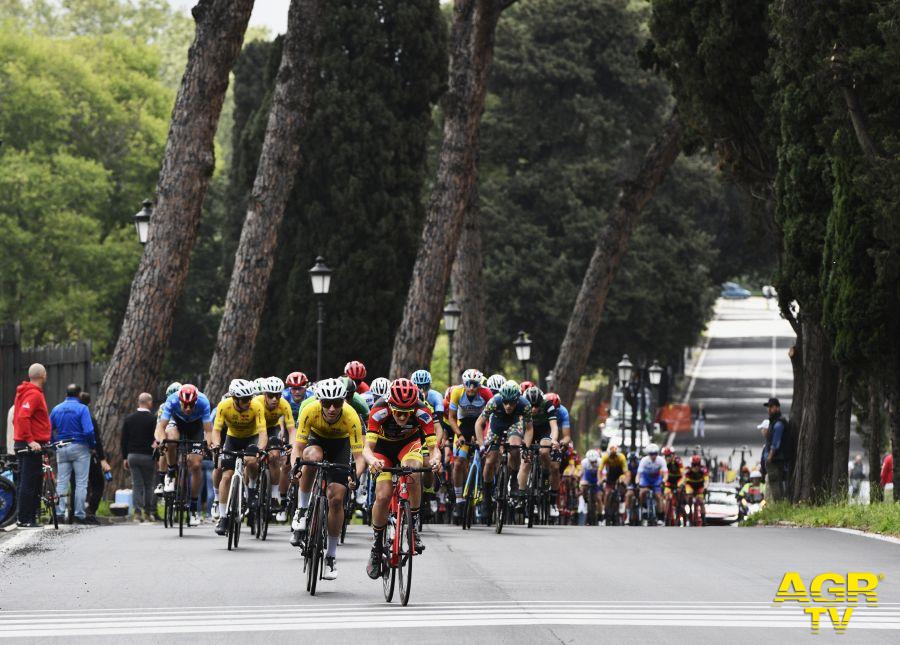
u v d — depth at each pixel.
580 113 192.75
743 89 79.50
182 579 41.19
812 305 74.25
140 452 70.75
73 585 39.53
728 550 50.94
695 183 194.38
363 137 134.25
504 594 37.59
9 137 196.62
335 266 133.75
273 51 139.62
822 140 68.62
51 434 64.50
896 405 69.94
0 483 59.75
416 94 137.25
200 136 84.56
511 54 194.12
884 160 63.56
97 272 190.88
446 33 138.75
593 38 196.38
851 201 68.00
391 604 35.69
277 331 135.25
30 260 186.62
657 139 126.94
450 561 46.69
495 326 186.75
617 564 45.66
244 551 50.53
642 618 32.91
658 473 97.50
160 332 83.56
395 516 36.66
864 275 68.12
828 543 54.28
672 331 191.75
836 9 65.75
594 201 193.38
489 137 196.25
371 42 135.00
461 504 64.69
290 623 32.19
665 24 81.94
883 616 33.41
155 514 71.94
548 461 67.44
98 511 74.31
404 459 36.97
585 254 190.75
